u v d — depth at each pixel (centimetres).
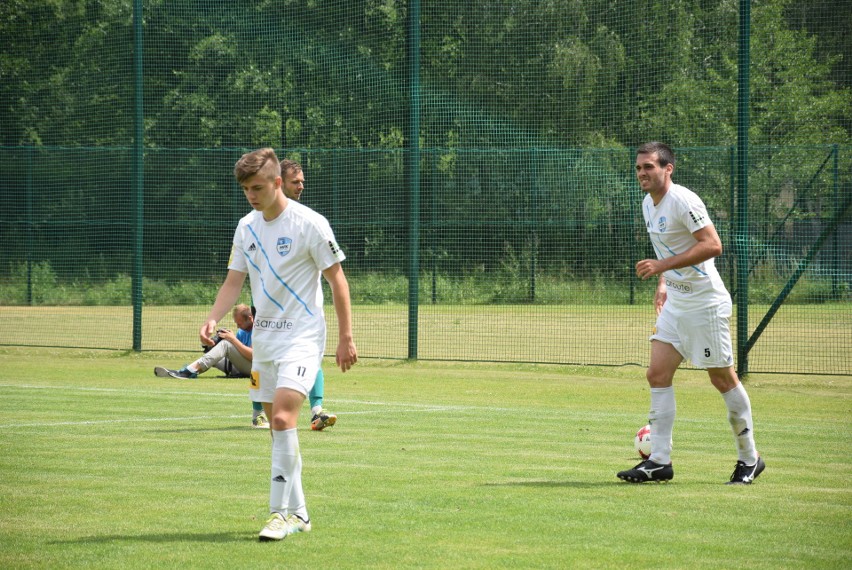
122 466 2661
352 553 1777
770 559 1747
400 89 9031
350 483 2455
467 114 9350
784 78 10094
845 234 8419
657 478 2489
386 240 8988
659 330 2548
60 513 2102
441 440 3194
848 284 8381
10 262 9594
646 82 9156
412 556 1756
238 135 9981
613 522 2031
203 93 10025
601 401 4331
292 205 1980
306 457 2850
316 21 9688
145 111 10012
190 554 1766
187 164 9519
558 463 2769
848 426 3606
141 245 6431
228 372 5156
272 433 1953
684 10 9306
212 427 3422
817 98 10144
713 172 8488
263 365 1995
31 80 10212
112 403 4091
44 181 9581
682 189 2548
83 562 1711
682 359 2531
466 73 9406
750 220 8600
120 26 10094
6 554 1762
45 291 9575
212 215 9488
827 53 10381
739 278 5206
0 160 9569
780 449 3069
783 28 10425
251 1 10006
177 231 9494
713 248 2452
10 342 6988
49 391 4522
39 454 2850
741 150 5159
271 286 1970
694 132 9312
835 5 10375
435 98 9369
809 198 8550
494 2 9388
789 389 4841
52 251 9631
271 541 1859
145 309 9219
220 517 2069
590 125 9175
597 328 7762
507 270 9100
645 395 4559
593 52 9125
